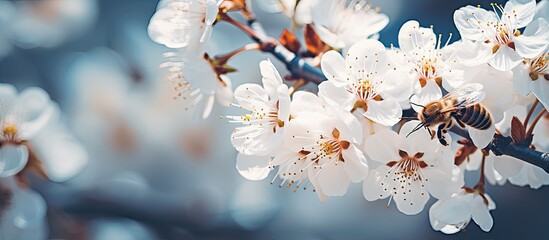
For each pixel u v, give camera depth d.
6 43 0.56
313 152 0.32
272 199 0.52
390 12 0.57
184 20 0.35
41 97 0.42
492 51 0.32
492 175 0.34
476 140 0.32
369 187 0.32
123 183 0.51
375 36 0.37
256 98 0.33
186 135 0.51
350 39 0.36
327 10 0.36
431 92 0.32
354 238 0.52
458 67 0.32
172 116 0.52
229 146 0.52
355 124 0.31
